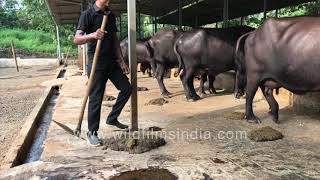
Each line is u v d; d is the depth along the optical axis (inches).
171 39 343.9
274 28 202.5
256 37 213.0
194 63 305.6
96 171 154.8
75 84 454.6
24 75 745.0
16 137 247.6
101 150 180.9
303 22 194.4
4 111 381.4
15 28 1557.6
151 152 176.6
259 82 217.2
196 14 732.0
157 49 347.6
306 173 147.7
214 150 177.2
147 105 293.6
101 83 181.9
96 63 174.7
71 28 1275.8
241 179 143.7
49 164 163.9
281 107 263.9
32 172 156.0
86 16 173.8
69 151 180.2
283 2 554.3
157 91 371.6
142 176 149.0
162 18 816.3
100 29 169.5
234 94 327.9
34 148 227.5
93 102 183.2
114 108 199.2
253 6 592.4
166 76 498.0
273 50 202.4
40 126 286.7
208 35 300.5
